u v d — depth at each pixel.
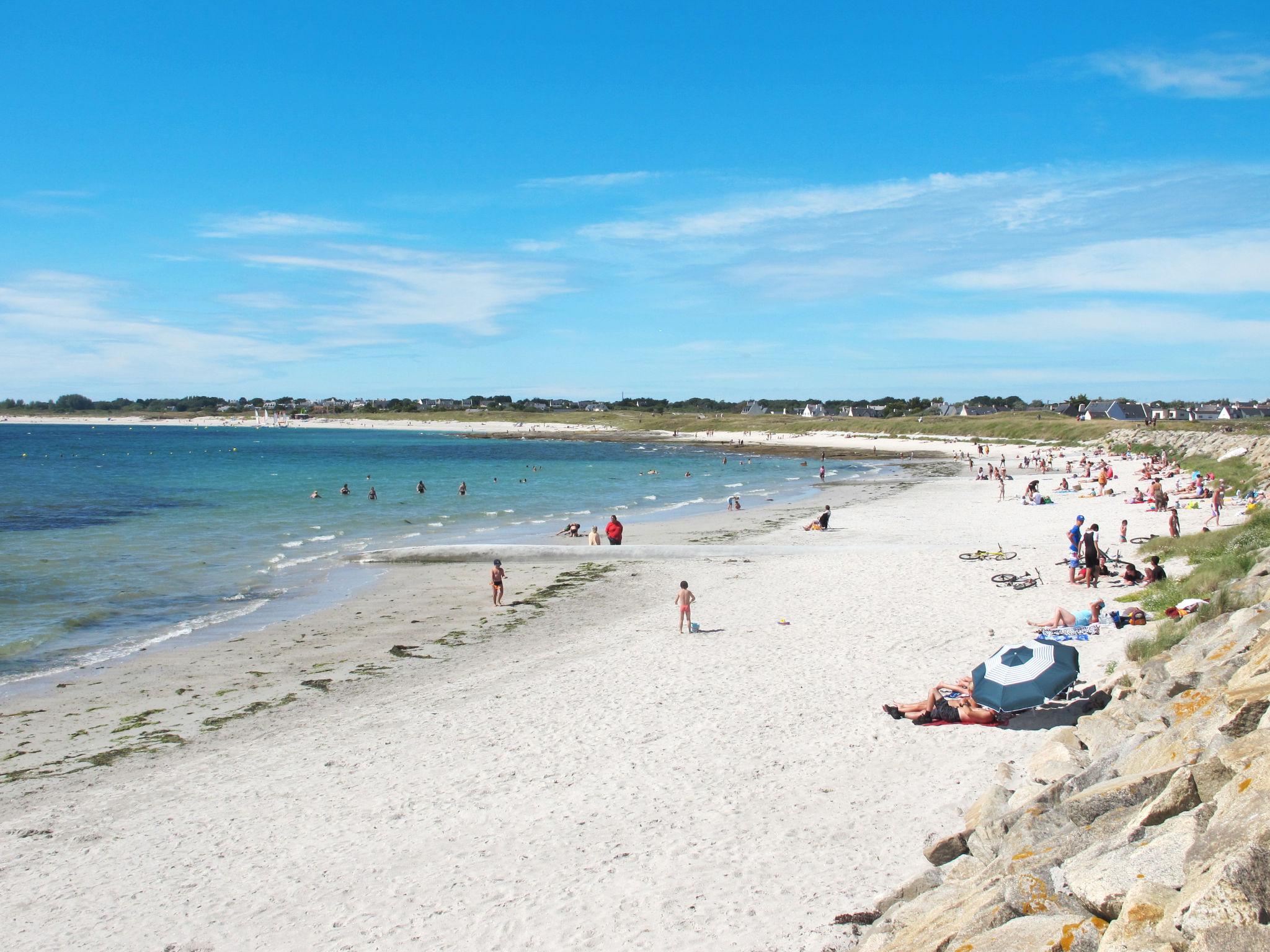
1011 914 5.44
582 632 21.70
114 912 9.37
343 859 10.24
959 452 108.81
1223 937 3.85
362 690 17.41
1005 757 11.36
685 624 21.77
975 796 10.21
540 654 19.59
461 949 8.17
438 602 25.84
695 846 9.76
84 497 59.81
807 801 10.71
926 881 7.63
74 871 10.36
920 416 171.62
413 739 14.31
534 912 8.67
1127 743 8.22
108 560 34.03
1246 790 5.17
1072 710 12.76
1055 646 13.02
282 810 11.78
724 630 20.73
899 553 30.19
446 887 9.38
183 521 46.59
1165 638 13.93
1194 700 8.28
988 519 40.38
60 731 15.37
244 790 12.59
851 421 165.62
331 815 11.52
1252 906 3.99
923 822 9.72
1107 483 53.25
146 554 35.38
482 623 23.09
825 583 25.89
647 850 9.77
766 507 50.47
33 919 9.34
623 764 12.51
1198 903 4.12
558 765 12.66
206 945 8.62
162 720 15.88
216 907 9.35
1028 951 4.97
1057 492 51.00
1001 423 129.50
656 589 26.70
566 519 46.59
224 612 25.02
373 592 27.56
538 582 28.61
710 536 38.38
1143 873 5.03
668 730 13.82
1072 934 4.91
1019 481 62.25
